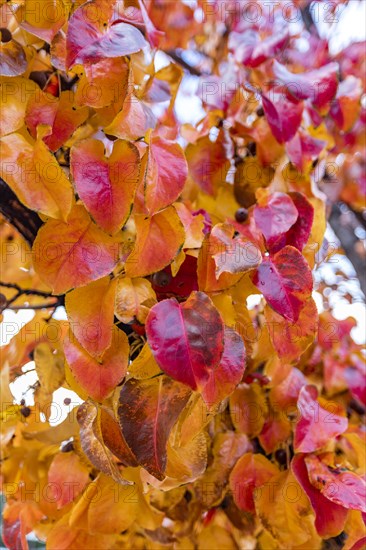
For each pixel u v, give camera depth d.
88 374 0.59
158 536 0.72
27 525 0.74
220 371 0.60
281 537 0.69
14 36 0.65
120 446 0.60
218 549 0.72
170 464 0.62
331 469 0.70
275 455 0.75
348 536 0.68
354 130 1.01
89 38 0.58
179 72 0.72
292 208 0.69
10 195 0.65
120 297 0.60
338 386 0.87
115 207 0.59
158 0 0.98
